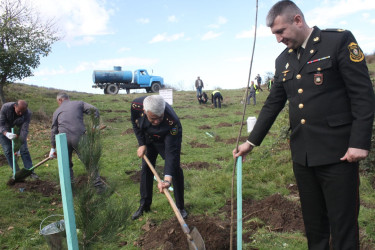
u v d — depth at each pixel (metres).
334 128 2.18
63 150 2.12
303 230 3.67
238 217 2.43
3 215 4.59
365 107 2.03
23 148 6.24
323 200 2.47
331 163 2.20
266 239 3.55
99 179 2.82
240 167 2.57
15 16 12.66
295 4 2.24
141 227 4.04
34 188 5.72
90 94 24.89
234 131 11.66
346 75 2.09
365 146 2.03
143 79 28.08
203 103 21.12
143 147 4.08
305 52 2.27
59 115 5.11
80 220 2.38
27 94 18.94
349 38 2.13
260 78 25.33
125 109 17.86
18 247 3.77
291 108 2.41
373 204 4.34
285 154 6.77
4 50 12.45
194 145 9.40
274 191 5.09
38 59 13.38
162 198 4.98
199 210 4.50
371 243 3.30
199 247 2.76
